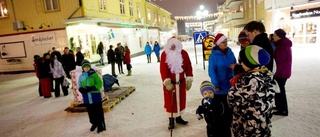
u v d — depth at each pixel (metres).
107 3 18.27
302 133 3.64
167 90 4.19
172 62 4.04
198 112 2.99
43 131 4.85
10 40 16.75
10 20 16.42
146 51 16.31
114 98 6.36
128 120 4.97
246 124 2.27
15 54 16.91
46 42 16.06
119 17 20.08
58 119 5.52
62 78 8.00
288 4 18.62
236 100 2.28
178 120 4.45
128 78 10.50
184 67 4.22
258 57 2.15
